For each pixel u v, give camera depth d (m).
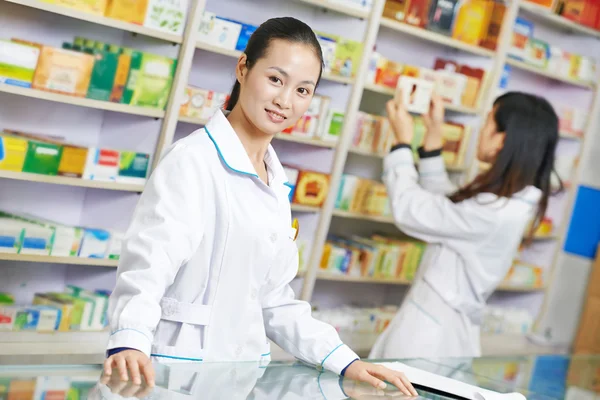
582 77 5.54
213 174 1.62
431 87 4.00
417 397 1.56
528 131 3.19
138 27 3.46
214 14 3.73
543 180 3.34
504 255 3.29
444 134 4.74
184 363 1.46
